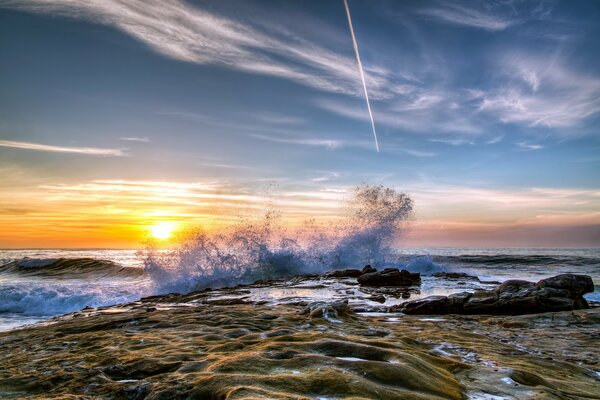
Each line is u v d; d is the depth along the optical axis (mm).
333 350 4004
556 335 6441
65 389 3369
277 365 3428
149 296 14500
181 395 2945
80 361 4262
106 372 3781
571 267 25094
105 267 25688
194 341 5039
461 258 30062
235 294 12859
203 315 7234
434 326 7137
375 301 10906
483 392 3174
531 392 3170
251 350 4305
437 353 4809
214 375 3178
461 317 8367
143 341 5121
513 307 8797
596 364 4684
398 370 3285
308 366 3389
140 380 3432
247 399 2543
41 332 6461
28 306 14164
